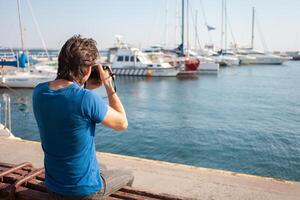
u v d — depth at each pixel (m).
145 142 15.76
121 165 4.93
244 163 12.88
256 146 15.14
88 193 2.31
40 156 5.41
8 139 6.38
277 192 4.03
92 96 2.20
